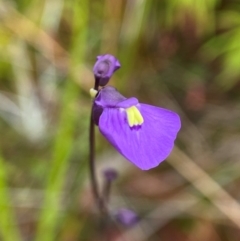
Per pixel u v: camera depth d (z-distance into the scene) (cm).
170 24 21
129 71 21
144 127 15
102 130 15
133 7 21
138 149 15
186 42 21
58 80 21
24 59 21
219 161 21
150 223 20
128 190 20
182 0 20
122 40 21
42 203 20
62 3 21
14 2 21
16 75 21
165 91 22
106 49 21
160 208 20
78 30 20
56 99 21
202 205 20
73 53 20
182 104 22
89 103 21
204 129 21
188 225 20
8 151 21
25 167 20
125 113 15
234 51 20
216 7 21
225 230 20
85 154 20
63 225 20
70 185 20
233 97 22
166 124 15
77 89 20
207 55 21
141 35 21
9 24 21
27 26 21
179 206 20
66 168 20
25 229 20
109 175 18
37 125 21
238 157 21
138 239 20
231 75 21
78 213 20
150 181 21
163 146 15
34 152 21
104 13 21
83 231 20
